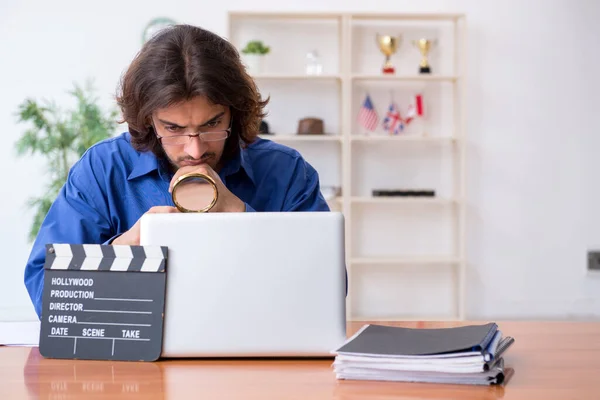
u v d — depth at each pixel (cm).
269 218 135
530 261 487
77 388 120
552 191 486
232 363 136
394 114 471
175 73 155
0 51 458
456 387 120
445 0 478
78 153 459
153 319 136
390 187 485
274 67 478
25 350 146
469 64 482
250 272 135
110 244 148
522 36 480
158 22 464
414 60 484
